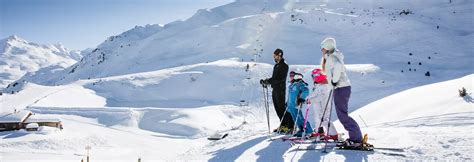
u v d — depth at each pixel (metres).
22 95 105.69
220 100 93.06
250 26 167.38
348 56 123.31
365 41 137.00
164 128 74.38
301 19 164.25
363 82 88.88
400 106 22.11
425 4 179.75
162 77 112.38
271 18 169.38
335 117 42.50
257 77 102.38
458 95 19.52
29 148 43.28
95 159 39.16
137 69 164.88
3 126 48.97
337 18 161.75
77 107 87.75
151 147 51.19
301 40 145.75
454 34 137.62
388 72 94.81
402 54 118.25
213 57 144.25
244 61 128.38
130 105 96.62
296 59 123.25
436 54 117.00
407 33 139.12
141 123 78.12
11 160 35.66
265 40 150.88
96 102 99.12
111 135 55.94
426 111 18.86
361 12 173.38
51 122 51.56
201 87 102.00
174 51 172.00
